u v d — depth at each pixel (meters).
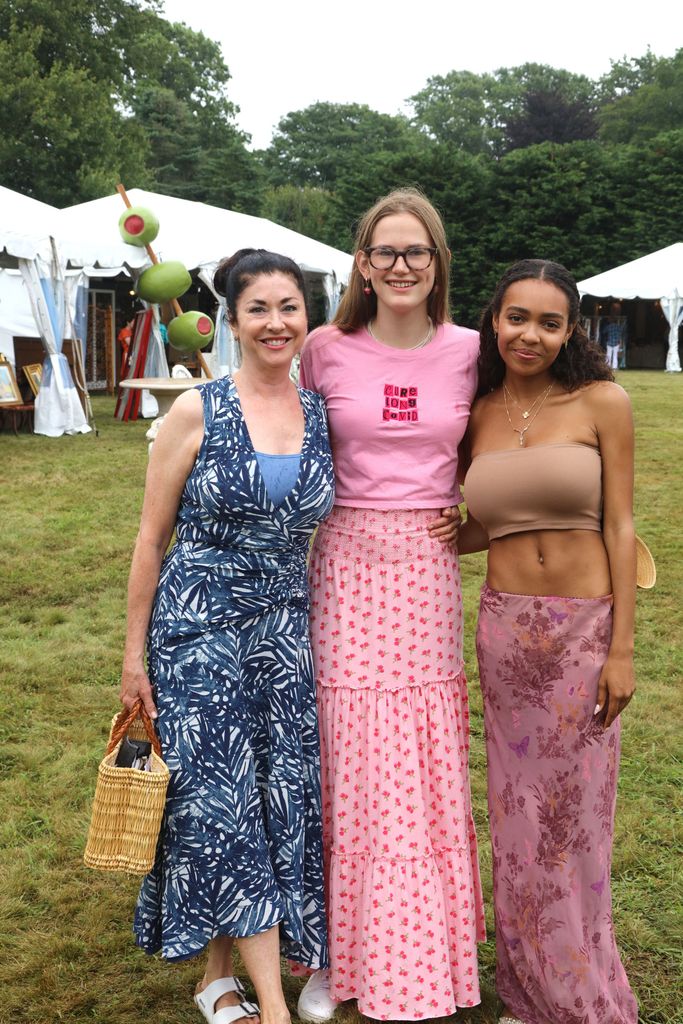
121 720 2.28
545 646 2.18
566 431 2.17
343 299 2.43
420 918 2.32
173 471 2.25
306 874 2.36
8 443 12.52
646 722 4.14
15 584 6.27
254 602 2.25
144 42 43.22
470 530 2.53
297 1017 2.43
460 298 38.00
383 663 2.37
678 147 37.81
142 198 17.22
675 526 8.04
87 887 2.97
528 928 2.26
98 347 19.94
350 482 2.38
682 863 3.07
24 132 36.31
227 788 2.21
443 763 2.38
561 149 38.78
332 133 71.38
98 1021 2.39
